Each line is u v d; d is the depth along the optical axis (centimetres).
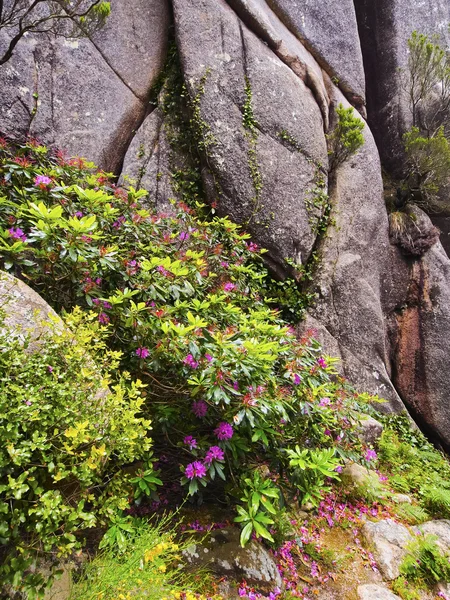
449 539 289
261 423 225
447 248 662
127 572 146
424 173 592
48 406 132
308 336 286
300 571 229
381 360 508
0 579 121
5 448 125
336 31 588
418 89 645
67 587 145
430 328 542
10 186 291
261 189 456
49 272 237
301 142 489
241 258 367
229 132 447
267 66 479
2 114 367
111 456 193
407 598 233
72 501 153
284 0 554
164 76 470
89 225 215
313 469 222
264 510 215
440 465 427
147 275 242
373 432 407
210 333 216
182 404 236
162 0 480
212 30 463
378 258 550
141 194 303
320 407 250
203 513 231
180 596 170
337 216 520
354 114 577
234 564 204
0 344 138
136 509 219
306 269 499
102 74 429
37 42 395
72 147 399
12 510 122
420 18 698
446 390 516
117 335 235
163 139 447
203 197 450
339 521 286
